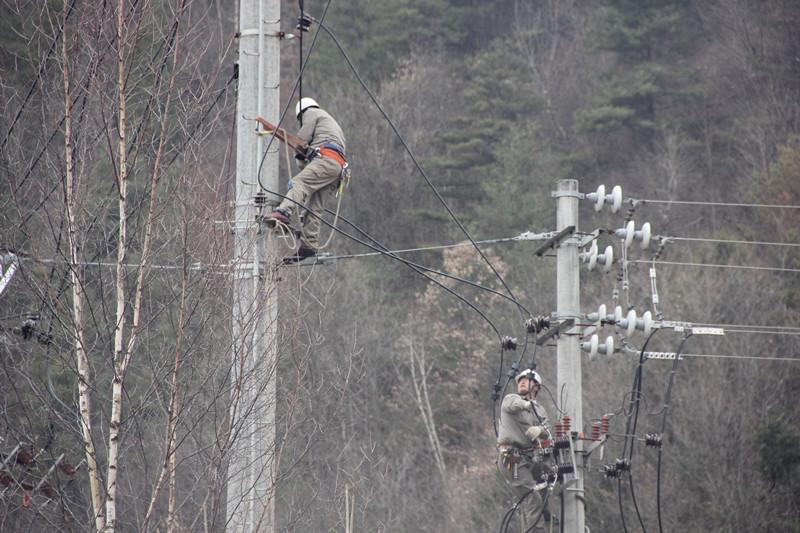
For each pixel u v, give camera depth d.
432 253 153.62
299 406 47.00
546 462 52.22
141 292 41.06
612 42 178.38
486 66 174.88
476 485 115.06
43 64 43.59
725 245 138.50
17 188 43.09
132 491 45.28
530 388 52.81
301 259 44.06
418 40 181.88
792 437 110.06
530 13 194.12
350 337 109.56
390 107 166.62
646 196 162.88
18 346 43.81
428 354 133.62
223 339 41.69
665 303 119.75
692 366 113.94
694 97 174.50
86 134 42.16
